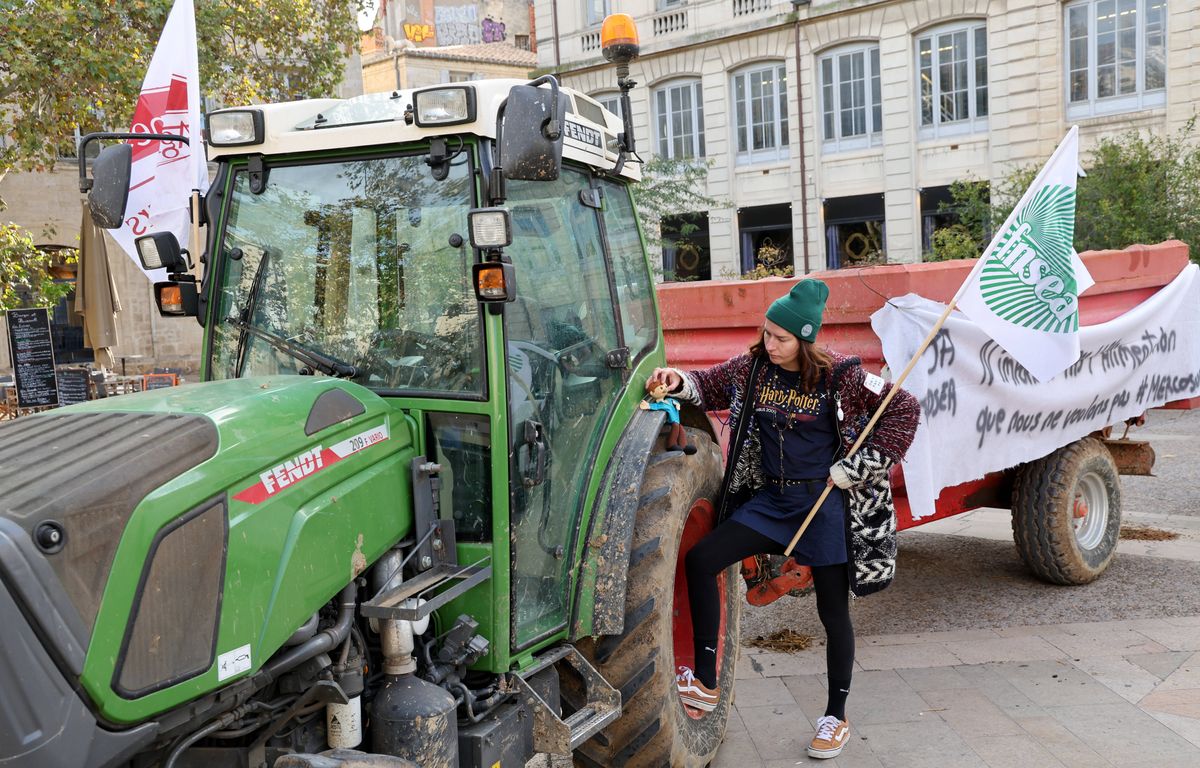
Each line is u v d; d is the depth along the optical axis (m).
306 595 2.39
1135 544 6.88
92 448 2.17
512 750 2.95
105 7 9.88
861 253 22.62
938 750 3.93
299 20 12.20
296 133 3.07
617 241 3.90
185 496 2.13
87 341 11.98
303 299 3.13
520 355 3.03
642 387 3.85
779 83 23.02
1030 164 19.69
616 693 3.25
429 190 2.98
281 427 2.45
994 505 6.14
